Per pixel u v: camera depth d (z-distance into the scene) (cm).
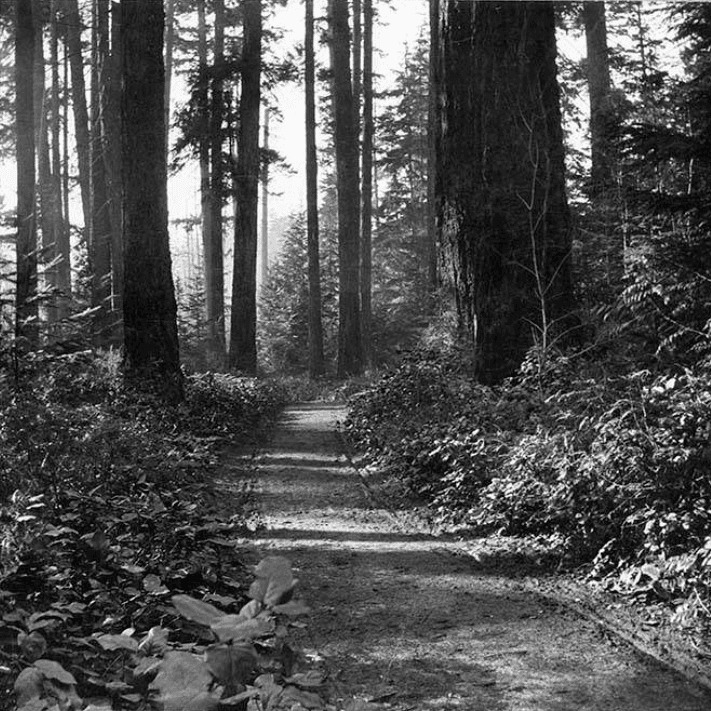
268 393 2500
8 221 1847
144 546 607
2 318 1088
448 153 1445
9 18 2892
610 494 696
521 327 1322
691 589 577
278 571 186
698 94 1131
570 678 479
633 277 1202
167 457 986
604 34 2398
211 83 2889
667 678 474
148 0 1532
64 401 1104
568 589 645
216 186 2989
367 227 3956
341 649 536
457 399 1309
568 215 1352
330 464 1359
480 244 1356
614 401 850
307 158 3650
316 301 3634
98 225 2720
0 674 335
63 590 474
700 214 1098
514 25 1355
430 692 465
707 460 637
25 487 729
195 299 4181
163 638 272
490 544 789
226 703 181
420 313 4275
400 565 739
